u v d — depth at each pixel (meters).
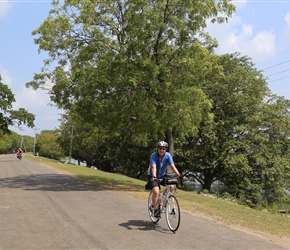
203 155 28.69
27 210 9.17
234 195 25.70
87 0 15.37
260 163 26.56
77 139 59.16
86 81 14.70
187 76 14.23
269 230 7.55
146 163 37.22
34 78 16.31
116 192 13.53
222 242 6.22
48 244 5.92
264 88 30.16
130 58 14.47
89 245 5.87
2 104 53.81
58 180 18.44
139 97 14.08
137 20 14.05
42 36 16.64
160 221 7.85
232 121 28.38
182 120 15.01
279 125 27.59
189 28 14.63
